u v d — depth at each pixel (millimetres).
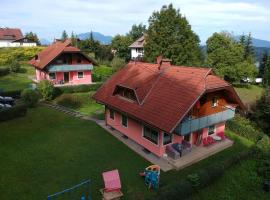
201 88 20609
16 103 35562
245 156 22516
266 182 19781
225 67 66750
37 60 53000
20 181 17734
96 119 31438
